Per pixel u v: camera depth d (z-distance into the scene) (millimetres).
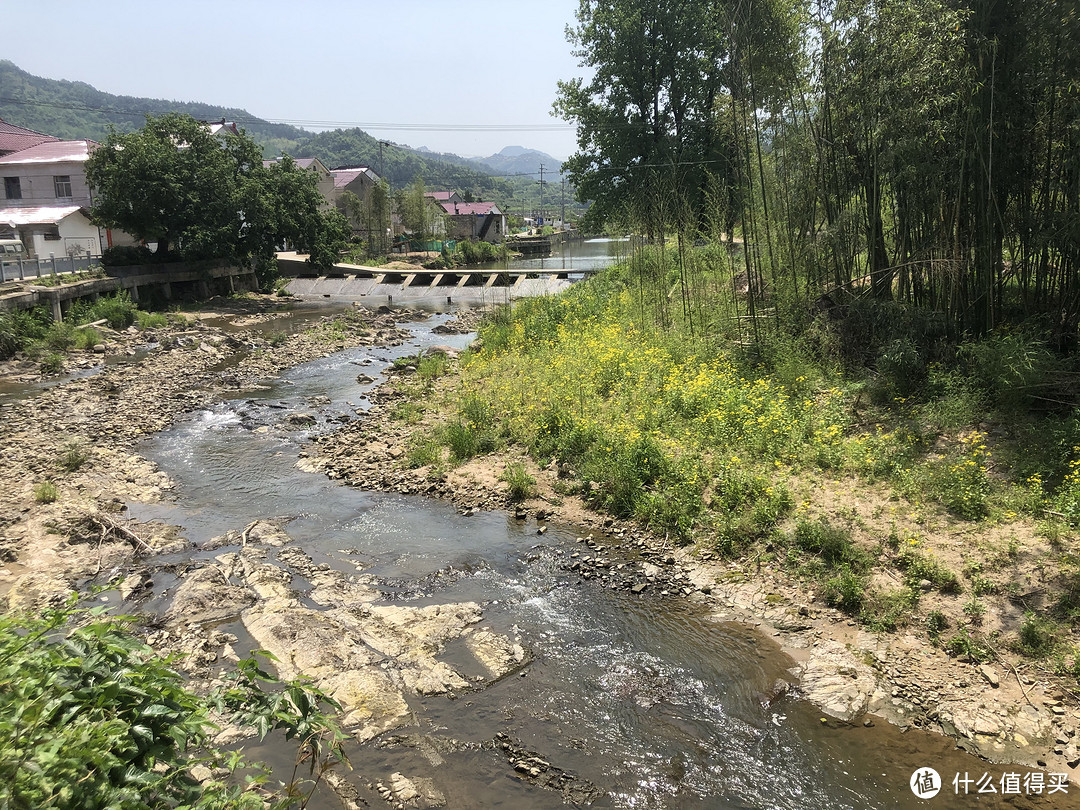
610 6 29172
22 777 2393
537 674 6207
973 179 9906
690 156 28672
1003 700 5605
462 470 10984
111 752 2809
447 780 4988
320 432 13672
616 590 7594
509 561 8273
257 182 32844
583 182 31641
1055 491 7672
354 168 67062
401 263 52094
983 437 8828
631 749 5328
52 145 37656
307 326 27469
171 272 31266
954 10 9711
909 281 11422
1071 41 8945
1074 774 4945
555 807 4793
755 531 8117
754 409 10523
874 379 10742
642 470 9516
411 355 22016
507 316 22375
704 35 27875
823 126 12305
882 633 6480
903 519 7820
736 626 6859
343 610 7125
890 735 5398
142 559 8352
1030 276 10430
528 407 12812
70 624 6523
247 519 9602
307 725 3400
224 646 6480
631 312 18312
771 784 4988
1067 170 9391
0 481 10703
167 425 14156
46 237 31609
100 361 20516
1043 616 6234
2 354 19906
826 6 11758
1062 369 9125
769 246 13398
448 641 6641
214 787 3158
